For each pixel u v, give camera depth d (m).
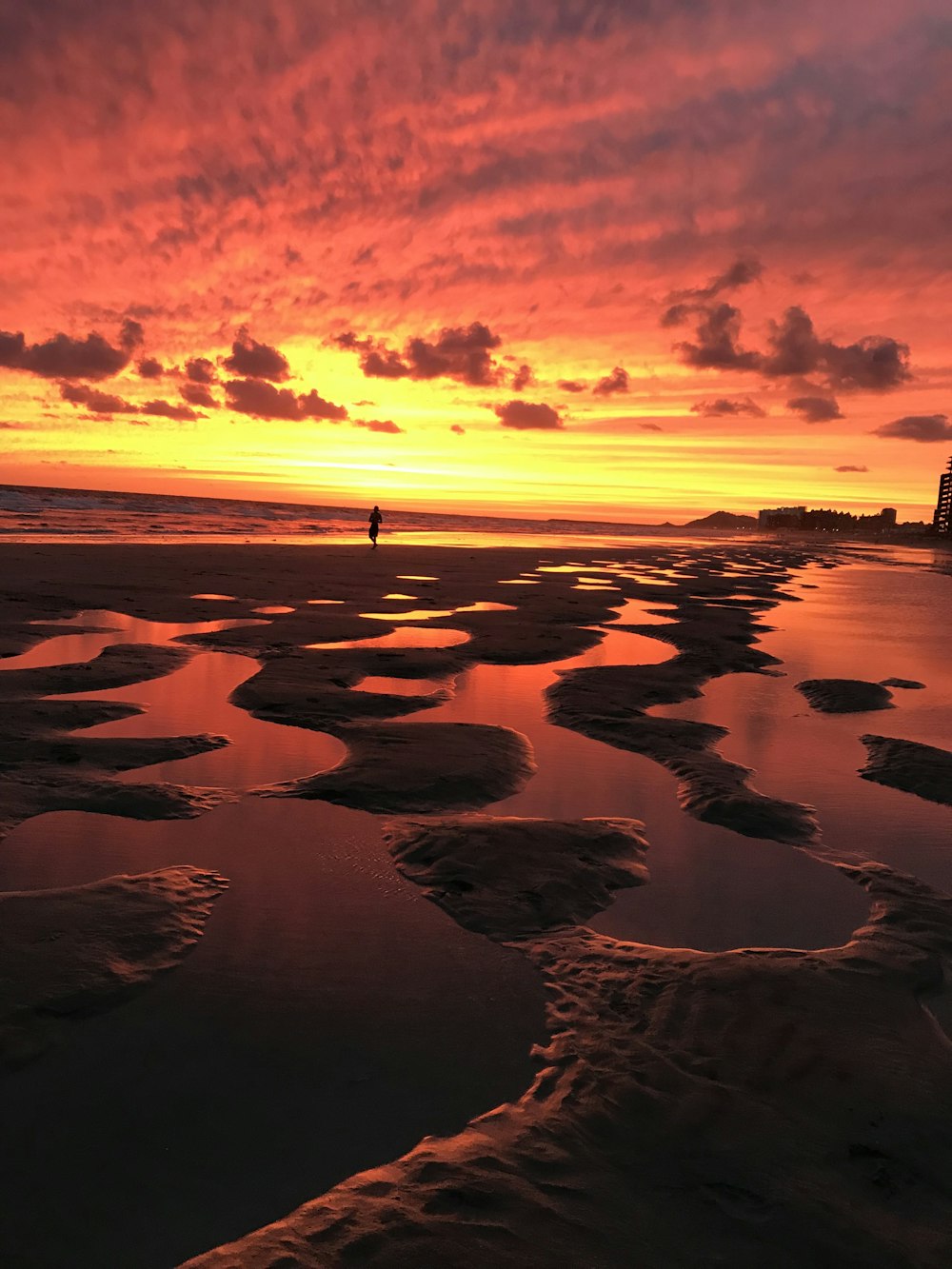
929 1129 2.73
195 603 16.88
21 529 41.69
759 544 90.38
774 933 4.13
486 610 17.69
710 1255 2.20
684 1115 2.74
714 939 4.05
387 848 5.00
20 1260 2.11
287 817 5.46
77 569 22.48
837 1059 3.07
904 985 3.64
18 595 16.52
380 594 20.16
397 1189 2.39
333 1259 2.14
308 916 4.09
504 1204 2.34
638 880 4.71
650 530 163.00
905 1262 2.20
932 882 4.79
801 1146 2.62
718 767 6.87
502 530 101.12
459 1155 2.53
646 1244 2.23
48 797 5.66
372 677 10.25
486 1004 3.38
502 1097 2.82
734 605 21.44
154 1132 2.59
